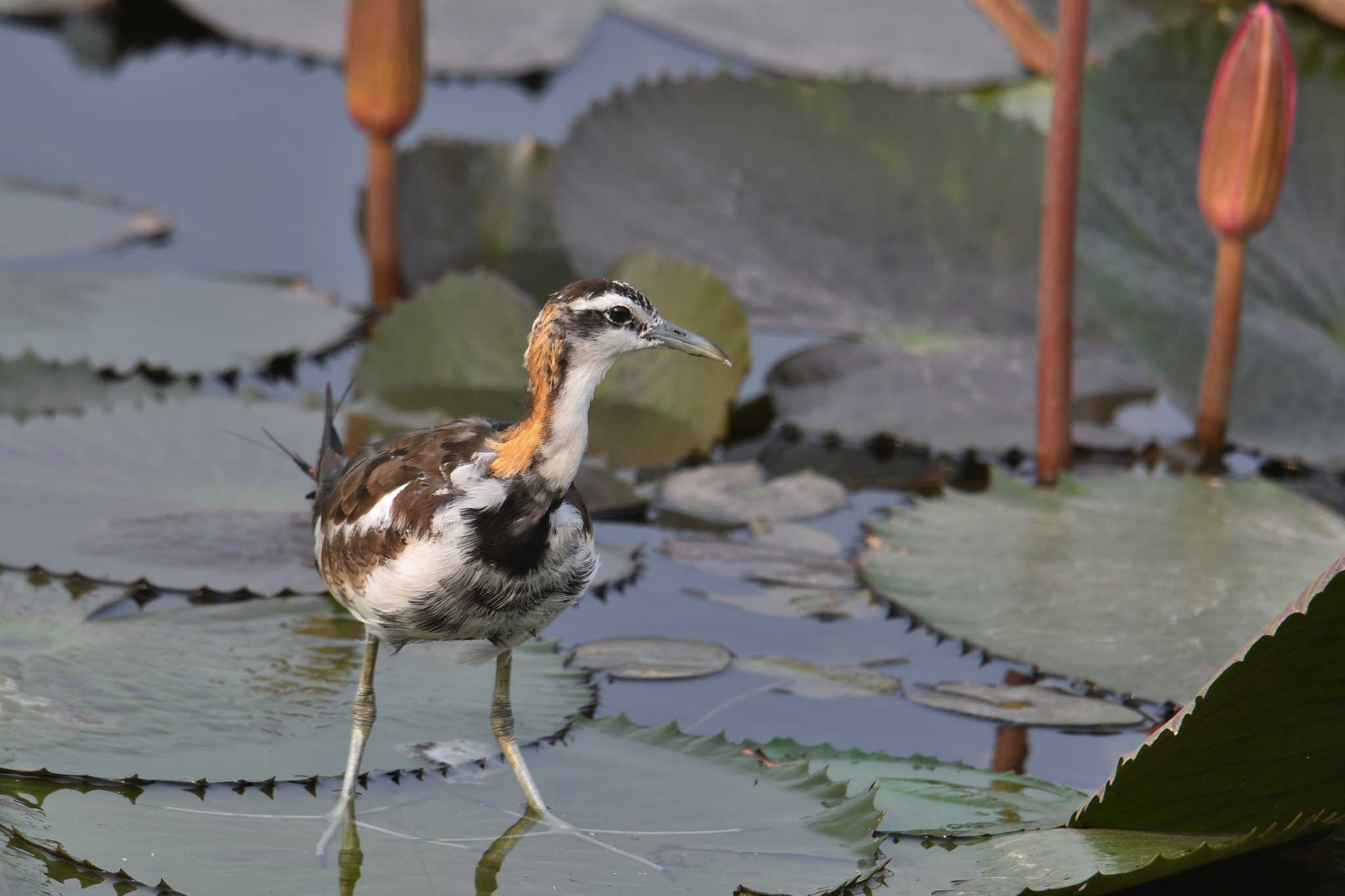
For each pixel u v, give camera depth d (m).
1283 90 10.64
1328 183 12.48
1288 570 9.59
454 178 14.64
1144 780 7.07
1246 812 7.22
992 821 7.43
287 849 7.08
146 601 9.13
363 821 7.36
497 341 12.56
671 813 7.48
